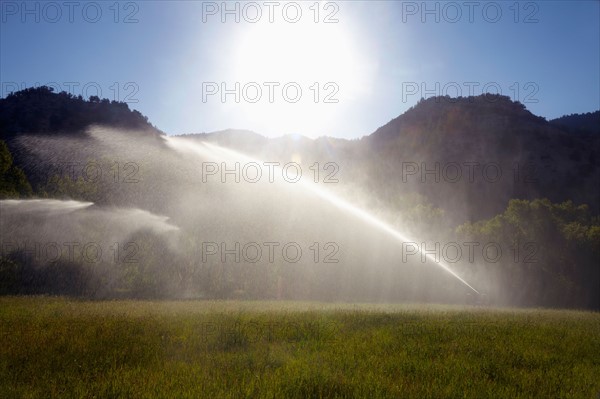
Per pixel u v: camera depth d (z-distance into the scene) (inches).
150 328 567.8
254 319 674.2
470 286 1873.8
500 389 347.3
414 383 355.9
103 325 580.7
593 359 475.5
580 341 571.5
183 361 412.5
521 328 666.8
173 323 613.9
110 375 360.5
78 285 1424.7
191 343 486.6
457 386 354.0
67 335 509.0
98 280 1457.9
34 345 453.7
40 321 613.0
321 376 352.5
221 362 407.5
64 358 416.2
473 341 539.2
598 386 368.8
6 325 577.6
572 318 909.8
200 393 313.6
